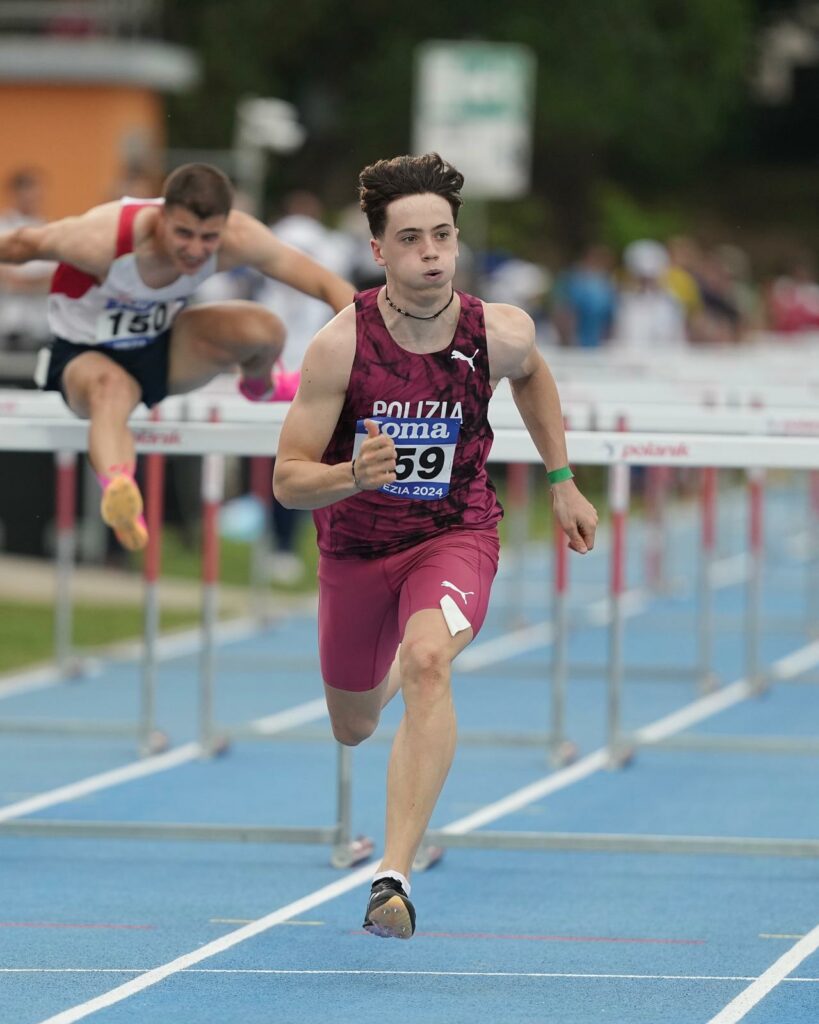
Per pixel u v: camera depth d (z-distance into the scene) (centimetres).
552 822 2325
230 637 3922
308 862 2098
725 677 3550
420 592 1591
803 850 2006
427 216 1534
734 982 1634
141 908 1883
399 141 10881
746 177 13875
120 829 2081
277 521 4734
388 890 1479
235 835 2067
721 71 11950
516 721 3080
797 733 2983
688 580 5128
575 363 4281
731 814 2384
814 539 4138
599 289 6372
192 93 10044
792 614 4484
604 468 6619
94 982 1617
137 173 4403
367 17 10944
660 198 13000
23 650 3641
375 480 1498
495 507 1672
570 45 11119
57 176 6269
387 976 1645
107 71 6172
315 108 10994
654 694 3372
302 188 10956
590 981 1634
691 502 7069
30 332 4300
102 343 2058
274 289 4325
